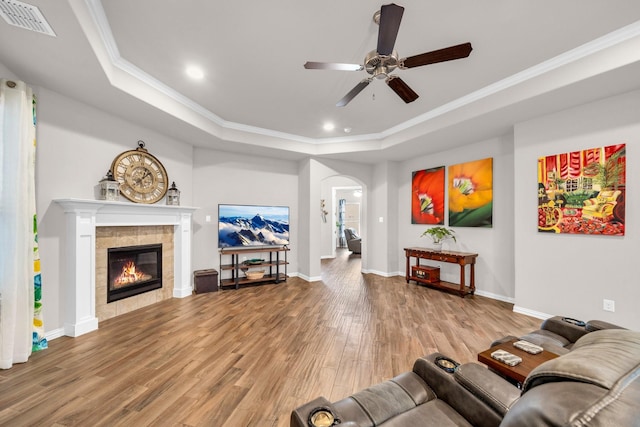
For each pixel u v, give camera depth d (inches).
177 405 67.2
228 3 72.9
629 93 100.7
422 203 200.5
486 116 124.0
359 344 100.2
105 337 103.9
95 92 103.6
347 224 460.8
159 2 72.4
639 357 24.2
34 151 92.6
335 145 193.0
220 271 184.9
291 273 215.5
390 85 91.8
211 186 183.2
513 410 22.2
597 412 17.7
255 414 64.7
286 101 133.4
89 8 71.6
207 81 114.8
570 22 79.4
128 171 131.2
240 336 106.3
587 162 110.2
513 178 148.1
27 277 87.3
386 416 42.8
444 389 47.7
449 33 84.0
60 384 74.7
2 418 61.9
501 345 63.9
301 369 83.6
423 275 181.8
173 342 100.5
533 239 127.1
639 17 77.5
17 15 64.9
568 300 116.0
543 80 101.4
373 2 72.4
